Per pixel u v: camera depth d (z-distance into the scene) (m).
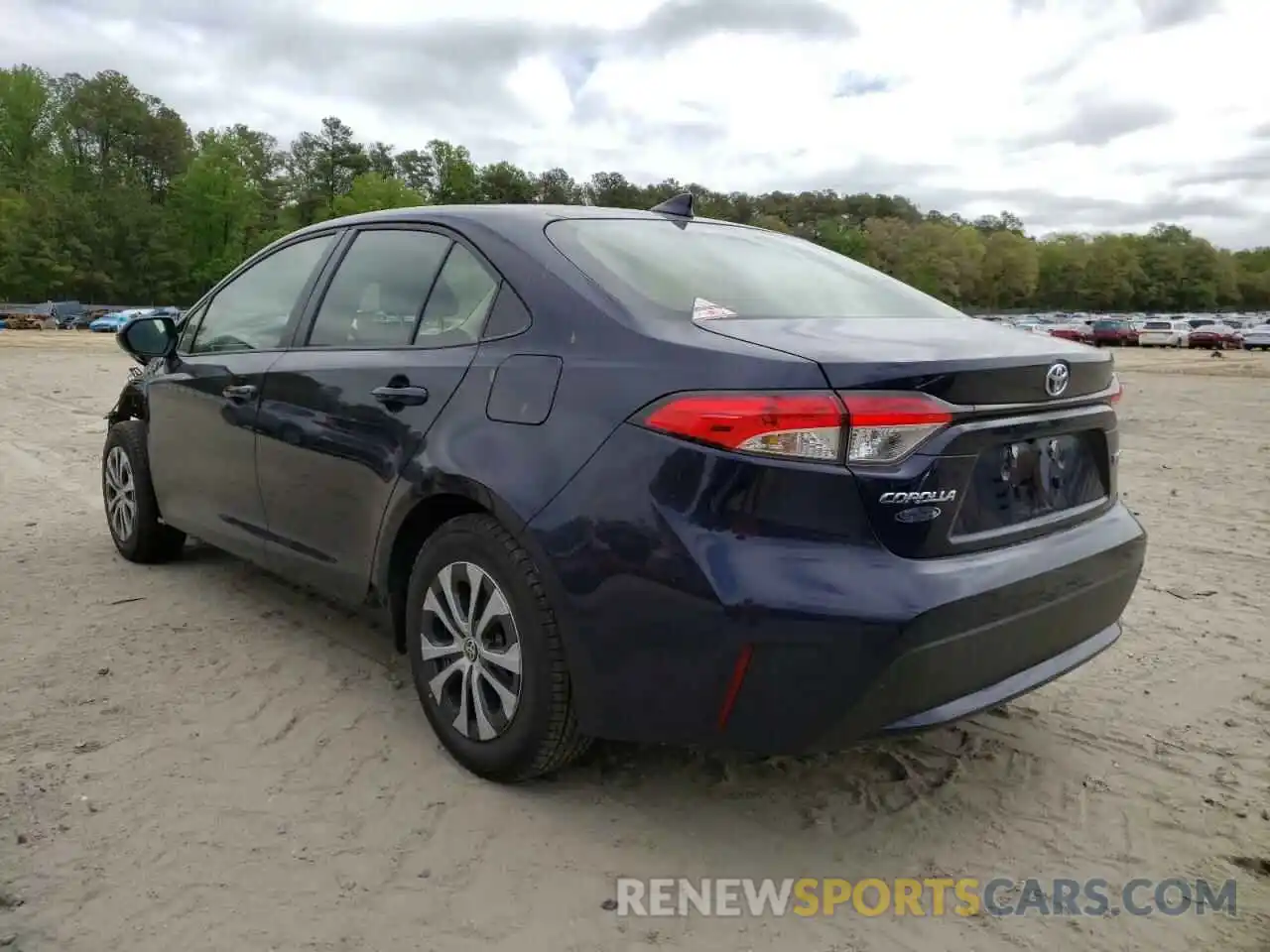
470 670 2.91
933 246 132.62
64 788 2.83
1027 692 2.62
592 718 2.60
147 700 3.42
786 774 3.06
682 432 2.38
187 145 109.94
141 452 4.80
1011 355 2.51
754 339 2.51
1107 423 2.91
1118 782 3.07
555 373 2.69
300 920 2.31
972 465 2.44
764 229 3.92
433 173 119.75
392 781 2.93
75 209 79.75
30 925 2.26
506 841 2.66
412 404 3.06
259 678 3.63
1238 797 2.99
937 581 2.35
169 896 2.38
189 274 83.81
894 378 2.32
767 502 2.32
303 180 114.62
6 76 91.75
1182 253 149.38
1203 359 38.56
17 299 75.94
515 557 2.69
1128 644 4.26
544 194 120.62
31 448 8.47
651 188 129.38
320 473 3.44
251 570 4.91
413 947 2.24
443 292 3.20
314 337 3.66
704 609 2.33
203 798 2.81
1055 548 2.66
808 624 2.27
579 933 2.31
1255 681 3.86
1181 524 6.57
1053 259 146.25
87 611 4.28
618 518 2.46
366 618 4.27
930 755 3.23
